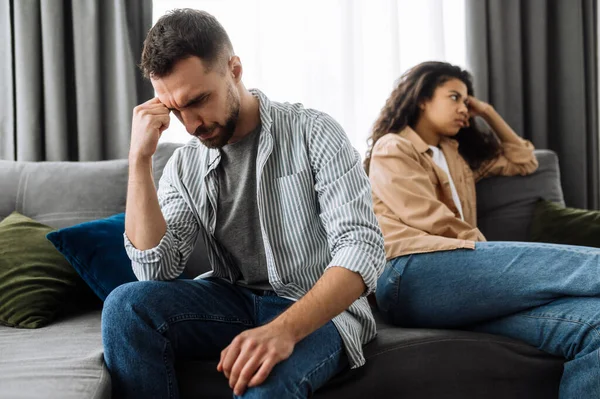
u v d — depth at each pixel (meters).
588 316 1.35
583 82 2.72
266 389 1.03
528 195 2.20
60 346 1.32
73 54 2.35
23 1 2.24
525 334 1.45
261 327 1.09
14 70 2.29
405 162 1.80
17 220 1.79
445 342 1.40
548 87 2.80
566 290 1.39
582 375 1.31
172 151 2.03
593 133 2.76
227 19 2.51
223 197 1.37
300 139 1.33
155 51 1.17
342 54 2.59
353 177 1.28
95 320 1.59
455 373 1.38
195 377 1.27
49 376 1.14
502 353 1.42
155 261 1.25
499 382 1.41
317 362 1.14
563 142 2.75
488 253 1.52
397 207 1.72
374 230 1.24
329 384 1.28
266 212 1.32
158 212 1.27
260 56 2.51
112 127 2.35
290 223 1.32
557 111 2.77
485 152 2.21
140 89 2.39
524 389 1.42
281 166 1.33
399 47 2.64
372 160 1.85
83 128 2.29
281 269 1.32
